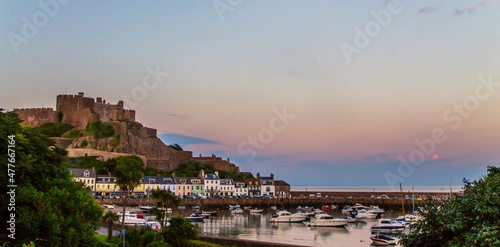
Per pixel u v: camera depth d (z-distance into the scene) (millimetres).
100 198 118812
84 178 131000
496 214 18953
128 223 71938
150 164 173625
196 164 181000
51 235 24250
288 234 77625
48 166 30922
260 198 148625
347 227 89875
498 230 18312
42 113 192375
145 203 121312
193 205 133750
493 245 17656
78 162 154125
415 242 21484
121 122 186375
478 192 20281
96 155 163750
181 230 45375
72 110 191375
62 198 27281
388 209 143875
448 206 21141
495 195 19391
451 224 19766
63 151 34594
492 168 22125
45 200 25641
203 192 153125
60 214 25938
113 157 165000
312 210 141875
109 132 182000
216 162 185750
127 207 114562
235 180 173500
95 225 29062
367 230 84562
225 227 87312
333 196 193750
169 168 177000
